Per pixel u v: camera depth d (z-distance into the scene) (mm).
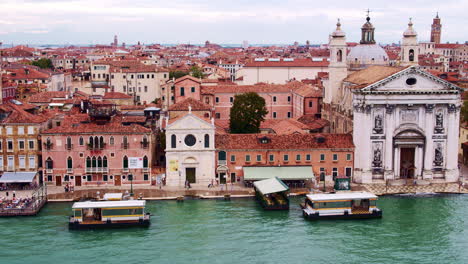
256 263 69375
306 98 141625
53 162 99250
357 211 86438
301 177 99812
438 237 78375
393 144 104625
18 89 166000
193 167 101375
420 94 102688
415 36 130500
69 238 77500
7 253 71750
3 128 98688
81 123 101312
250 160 103000
